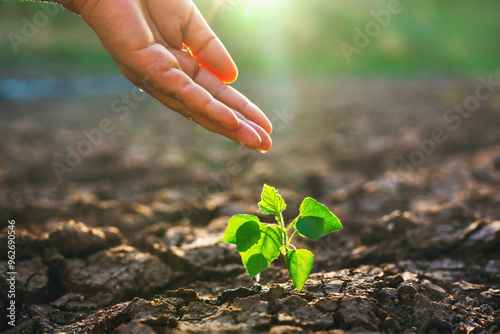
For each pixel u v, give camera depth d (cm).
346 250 83
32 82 411
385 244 82
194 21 69
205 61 70
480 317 66
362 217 100
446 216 86
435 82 359
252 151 168
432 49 555
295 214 95
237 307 63
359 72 509
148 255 78
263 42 598
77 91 362
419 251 80
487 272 75
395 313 64
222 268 75
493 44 548
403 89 334
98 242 80
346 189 122
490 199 97
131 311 64
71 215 96
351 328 61
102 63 554
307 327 60
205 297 70
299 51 605
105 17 65
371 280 69
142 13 67
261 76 494
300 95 328
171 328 61
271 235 63
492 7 609
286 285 67
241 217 63
